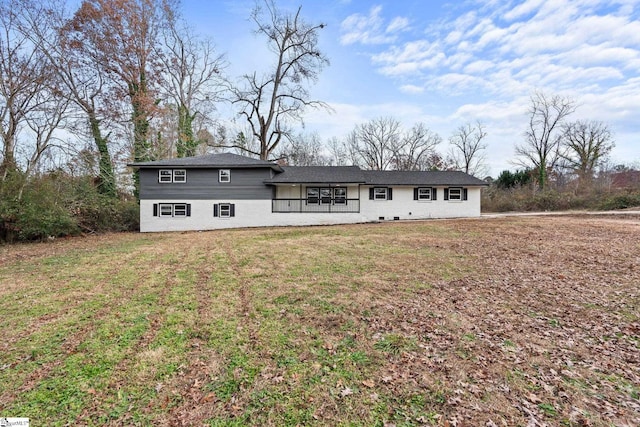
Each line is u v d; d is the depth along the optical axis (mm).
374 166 44812
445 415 3023
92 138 21516
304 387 3484
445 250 10797
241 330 4910
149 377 3689
